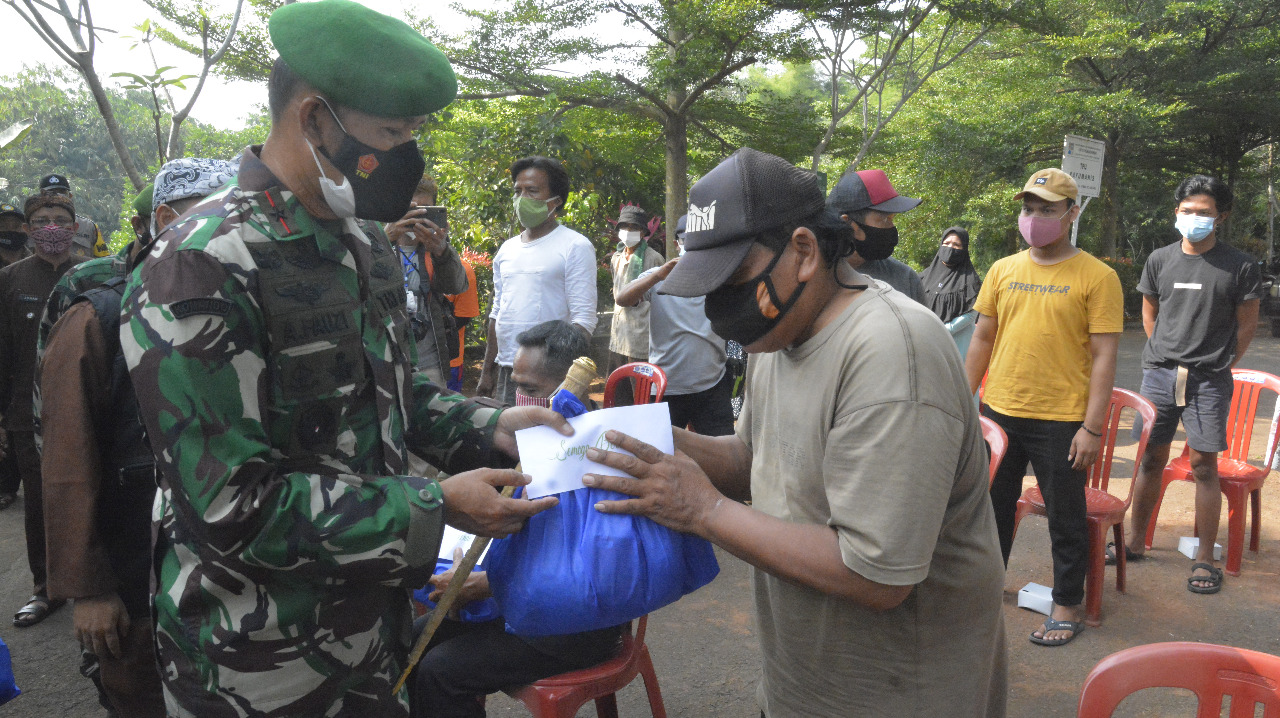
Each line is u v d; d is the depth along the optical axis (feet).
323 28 4.27
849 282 4.64
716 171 4.50
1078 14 59.88
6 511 16.87
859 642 4.76
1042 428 11.25
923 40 54.29
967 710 4.82
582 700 6.95
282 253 4.40
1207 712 4.78
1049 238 11.19
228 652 4.48
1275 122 60.95
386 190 4.57
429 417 5.80
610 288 37.24
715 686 10.30
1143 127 53.11
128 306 4.26
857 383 4.27
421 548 4.42
